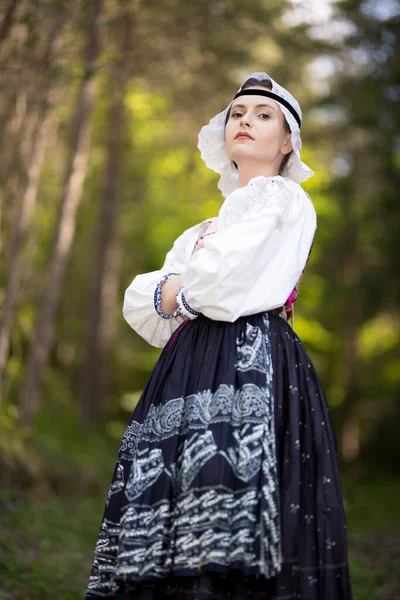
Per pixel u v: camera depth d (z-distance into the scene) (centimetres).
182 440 227
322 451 235
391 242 1237
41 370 814
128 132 1253
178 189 1371
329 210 1366
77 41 670
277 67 962
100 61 729
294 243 240
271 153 258
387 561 588
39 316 816
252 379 229
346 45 898
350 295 1331
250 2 809
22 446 728
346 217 1307
